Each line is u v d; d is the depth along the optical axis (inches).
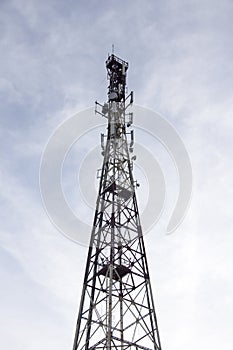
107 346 1628.9
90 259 1902.1
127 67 2432.3
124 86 2342.5
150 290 1866.4
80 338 1724.9
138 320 1765.5
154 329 1780.3
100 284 1839.3
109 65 2410.2
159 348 1739.7
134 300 1812.3
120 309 1829.5
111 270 1804.9
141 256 1936.5
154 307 1830.7
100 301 1797.5
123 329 1732.3
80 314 1781.5
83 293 1823.3
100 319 1738.4
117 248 1910.7
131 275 1886.1
